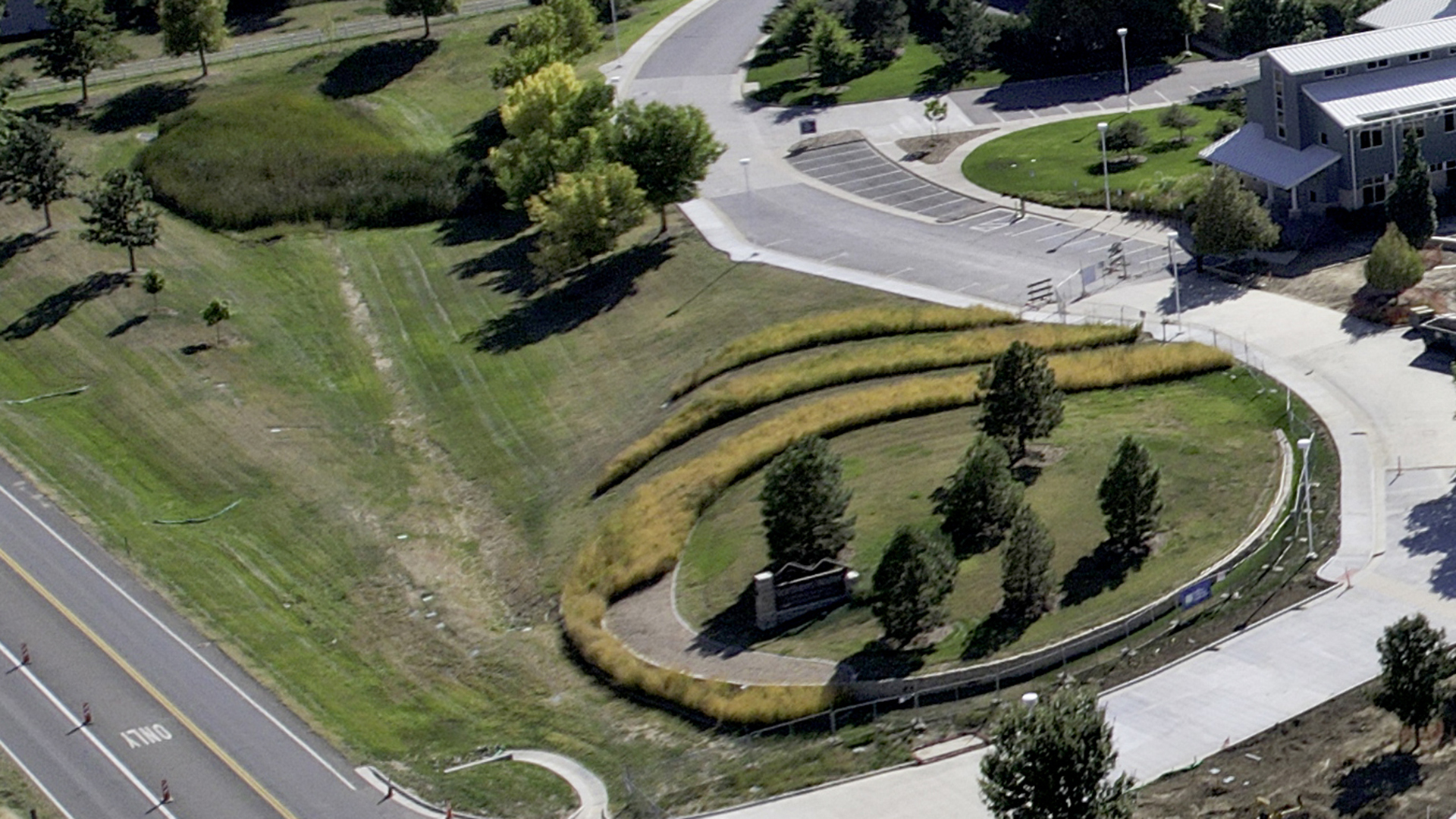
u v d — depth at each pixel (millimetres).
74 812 62562
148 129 130875
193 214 119000
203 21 138250
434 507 84062
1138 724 55656
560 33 134750
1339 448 71688
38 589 78562
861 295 95375
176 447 90562
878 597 63156
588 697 66188
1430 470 68875
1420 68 96625
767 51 139500
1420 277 83750
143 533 83000
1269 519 67188
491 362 97250
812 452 68688
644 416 87250
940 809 53000
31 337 102938
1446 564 62031
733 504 76688
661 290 101500
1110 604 63438
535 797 60094
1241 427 75125
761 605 66625
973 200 108312
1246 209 89062
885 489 74562
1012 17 135875
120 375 98125
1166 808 50438
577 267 106375
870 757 56969
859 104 127750
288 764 64562
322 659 72000
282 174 121688
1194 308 87750
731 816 54906
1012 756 46844
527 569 77188
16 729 68250
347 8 156875
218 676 71125
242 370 98188
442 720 66562
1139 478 66000
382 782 62750
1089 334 84938
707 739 61406
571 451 86250
